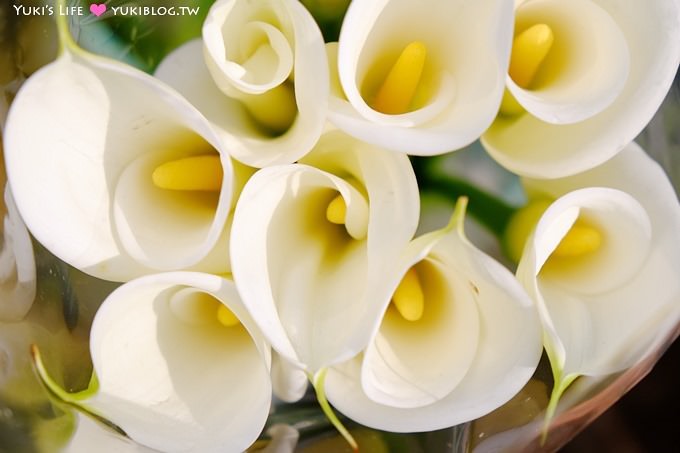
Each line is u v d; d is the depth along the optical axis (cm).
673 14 80
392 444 87
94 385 82
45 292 87
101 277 82
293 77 82
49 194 80
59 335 87
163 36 84
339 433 87
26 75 84
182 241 81
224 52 80
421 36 82
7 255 87
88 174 81
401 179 79
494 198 85
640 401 111
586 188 81
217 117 82
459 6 80
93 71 78
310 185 81
